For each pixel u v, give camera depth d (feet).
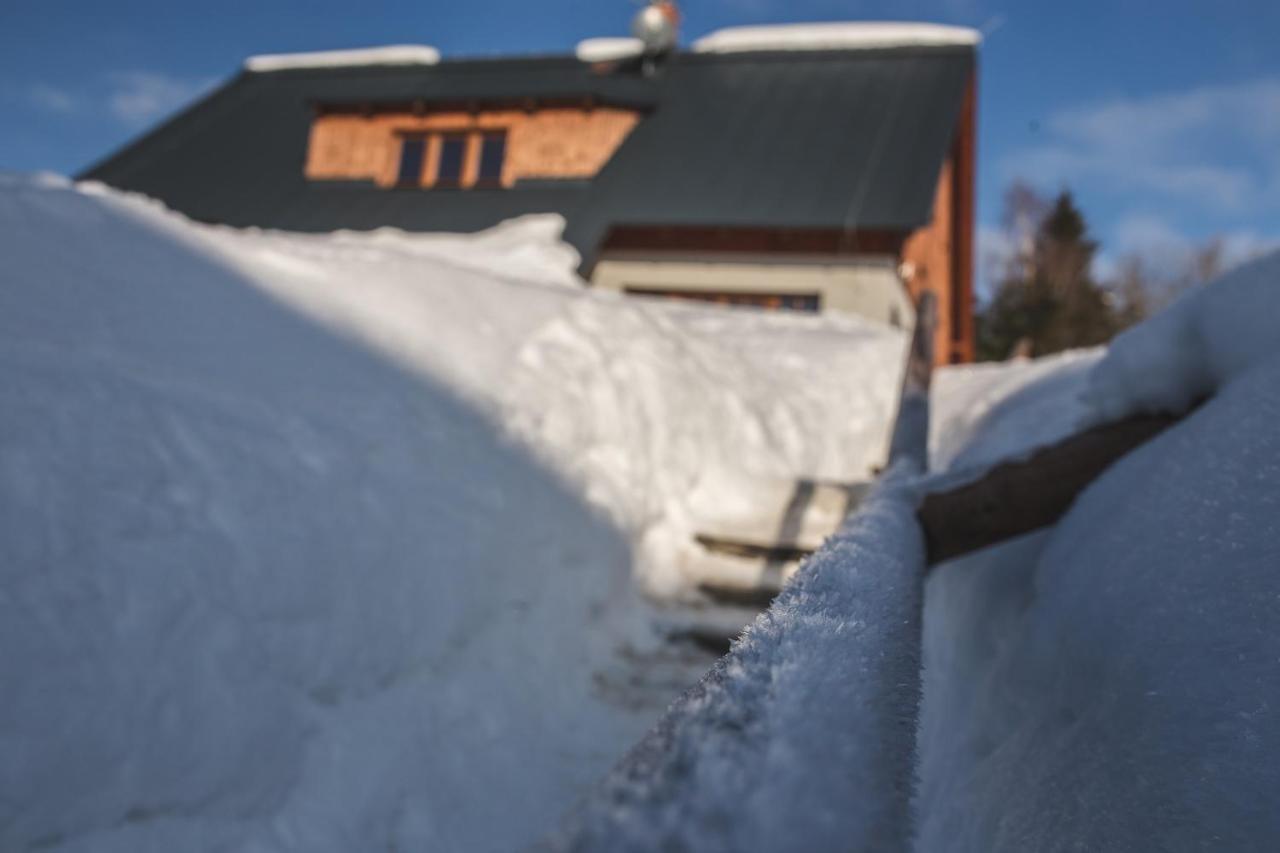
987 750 3.69
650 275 38.63
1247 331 3.90
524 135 43.78
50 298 6.63
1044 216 99.66
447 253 21.22
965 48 45.42
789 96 44.88
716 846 0.73
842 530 3.05
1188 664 2.34
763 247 37.63
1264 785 1.84
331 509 6.63
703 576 11.02
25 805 4.26
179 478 5.79
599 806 0.81
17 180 8.63
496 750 7.08
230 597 5.54
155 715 4.87
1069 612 3.35
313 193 44.91
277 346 8.03
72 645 4.61
